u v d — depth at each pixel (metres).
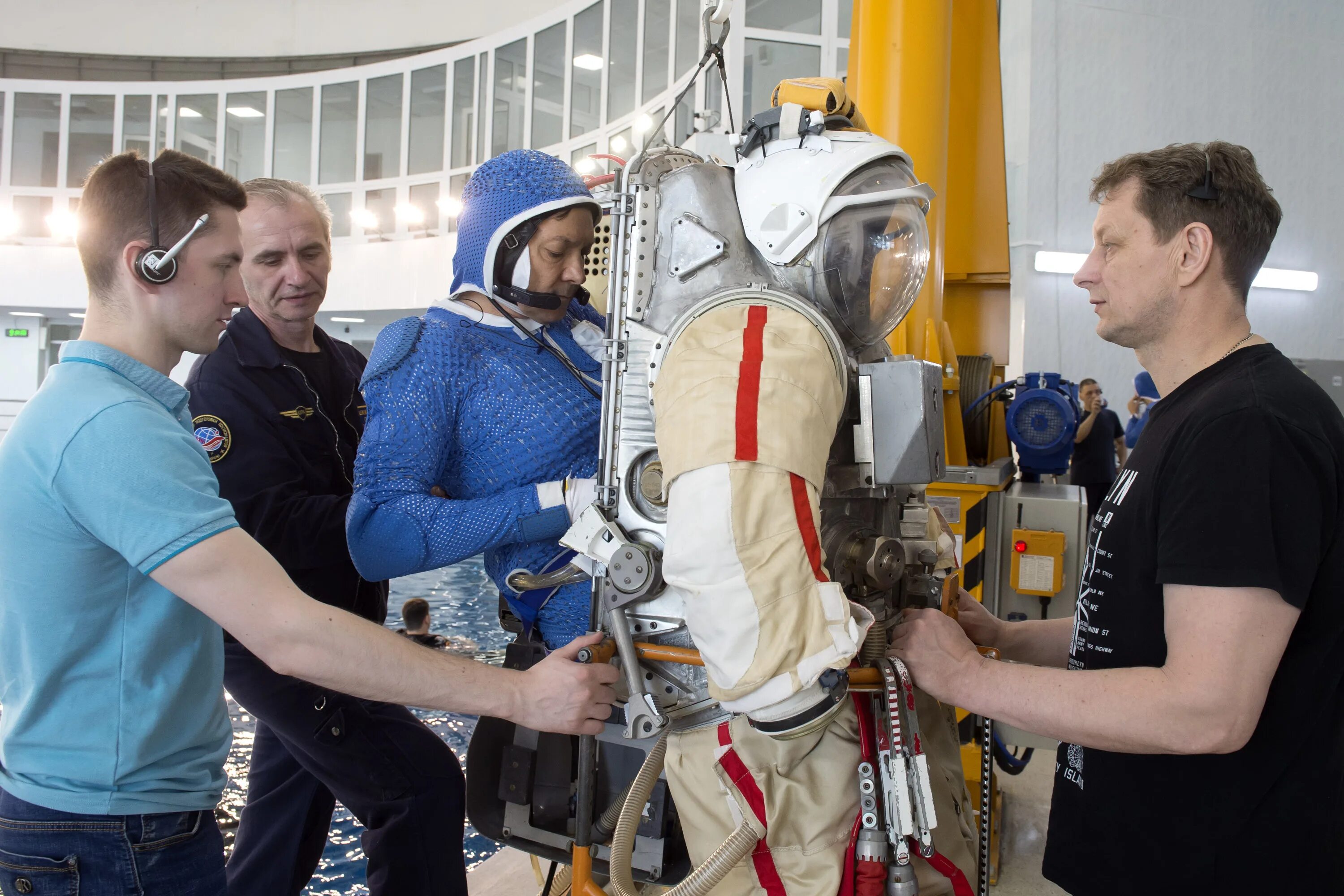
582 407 1.47
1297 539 1.02
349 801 1.72
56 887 1.12
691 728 1.22
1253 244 1.17
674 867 1.38
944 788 1.32
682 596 1.07
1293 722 1.11
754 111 6.68
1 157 12.89
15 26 12.93
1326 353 7.84
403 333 1.42
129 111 12.88
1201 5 7.38
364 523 1.36
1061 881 1.31
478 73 11.35
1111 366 7.33
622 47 9.50
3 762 1.15
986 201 3.66
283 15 12.56
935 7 2.68
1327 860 1.12
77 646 1.11
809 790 1.11
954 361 3.09
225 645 1.67
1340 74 7.53
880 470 1.16
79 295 12.86
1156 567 1.15
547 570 1.43
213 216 1.21
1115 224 1.24
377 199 12.21
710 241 1.19
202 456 1.15
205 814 1.24
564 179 1.41
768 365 1.00
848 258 1.16
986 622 1.60
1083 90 7.35
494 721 1.52
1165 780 1.17
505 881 2.42
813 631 0.95
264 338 1.85
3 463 1.10
